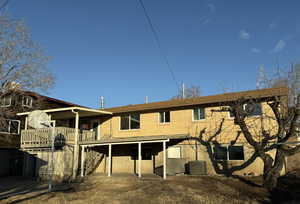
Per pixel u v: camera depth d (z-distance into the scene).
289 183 15.62
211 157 19.80
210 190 14.26
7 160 26.31
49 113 23.80
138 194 13.65
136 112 23.41
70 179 19.78
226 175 18.66
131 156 23.11
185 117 21.19
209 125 20.22
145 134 22.55
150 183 16.22
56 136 21.56
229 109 16.22
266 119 18.23
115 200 12.66
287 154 14.71
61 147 21.59
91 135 24.09
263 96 16.98
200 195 13.24
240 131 19.06
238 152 19.00
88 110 22.08
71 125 27.19
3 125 23.20
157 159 21.81
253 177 17.45
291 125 14.47
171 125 21.59
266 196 13.18
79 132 22.91
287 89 16.27
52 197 13.51
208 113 20.36
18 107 23.31
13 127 25.02
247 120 18.98
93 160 23.45
